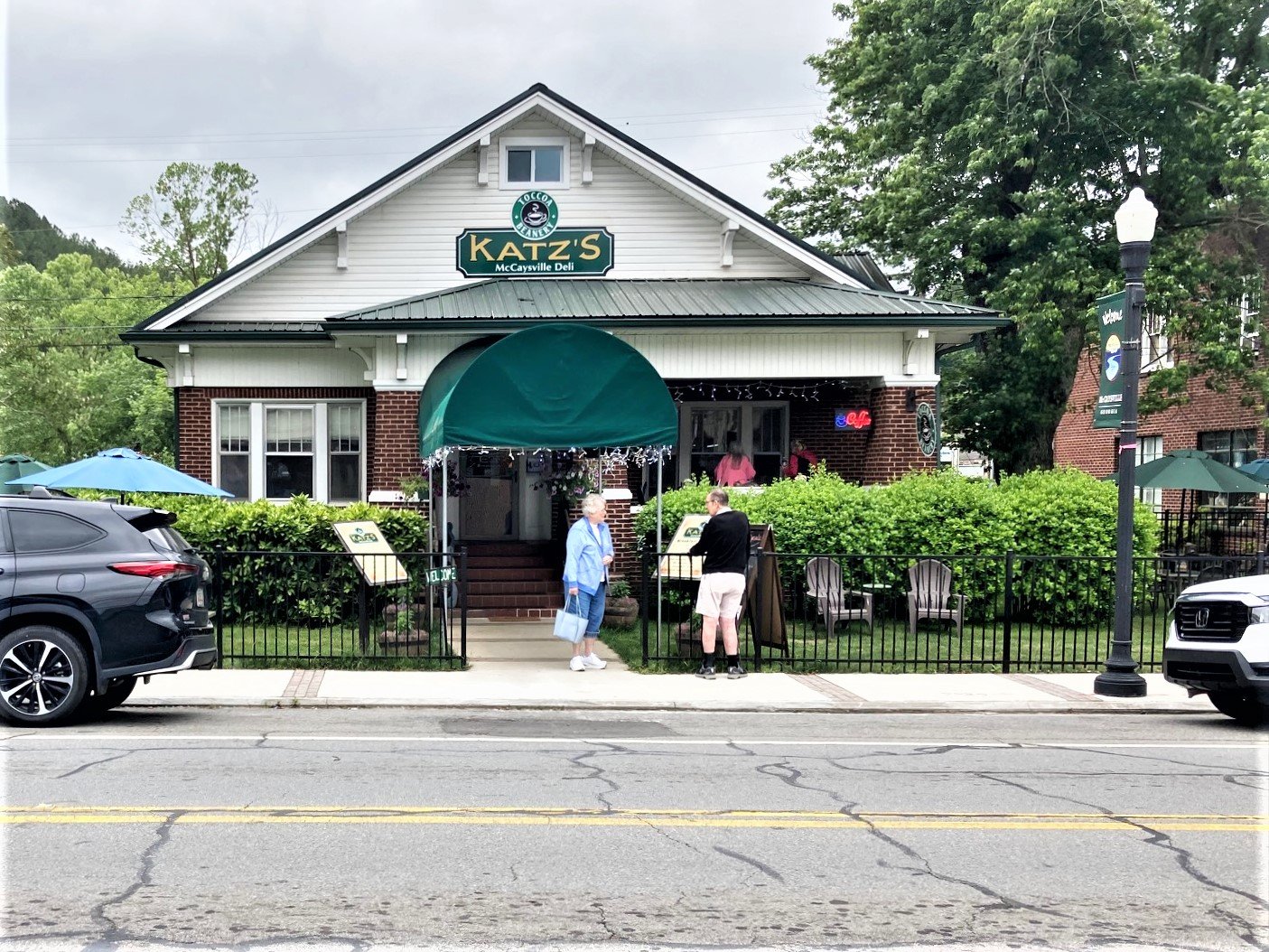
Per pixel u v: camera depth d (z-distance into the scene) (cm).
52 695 931
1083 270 2236
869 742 930
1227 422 2823
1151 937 482
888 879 556
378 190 2011
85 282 6706
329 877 541
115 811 653
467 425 1320
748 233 2094
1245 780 792
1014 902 524
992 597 1650
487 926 480
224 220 6269
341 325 1752
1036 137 2283
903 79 2627
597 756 848
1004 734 978
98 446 4884
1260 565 1333
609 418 1341
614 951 455
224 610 1480
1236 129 2194
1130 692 1167
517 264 2064
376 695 1108
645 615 1314
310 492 2005
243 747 856
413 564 1502
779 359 1888
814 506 1627
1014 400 2467
